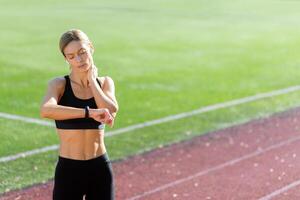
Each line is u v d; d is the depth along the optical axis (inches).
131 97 739.4
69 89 278.7
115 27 1337.4
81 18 1461.6
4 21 1405.0
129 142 556.4
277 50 1093.8
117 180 455.5
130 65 946.1
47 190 439.5
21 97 734.5
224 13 1587.1
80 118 272.7
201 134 585.0
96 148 278.5
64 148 277.3
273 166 487.2
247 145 548.4
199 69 922.1
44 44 1126.4
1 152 524.4
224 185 443.5
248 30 1321.4
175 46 1119.6
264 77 869.8
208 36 1238.9
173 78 855.7
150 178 460.1
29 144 549.0
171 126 614.5
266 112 674.2
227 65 956.0
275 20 1473.9
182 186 442.9
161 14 1553.9
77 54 272.7
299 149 535.8
